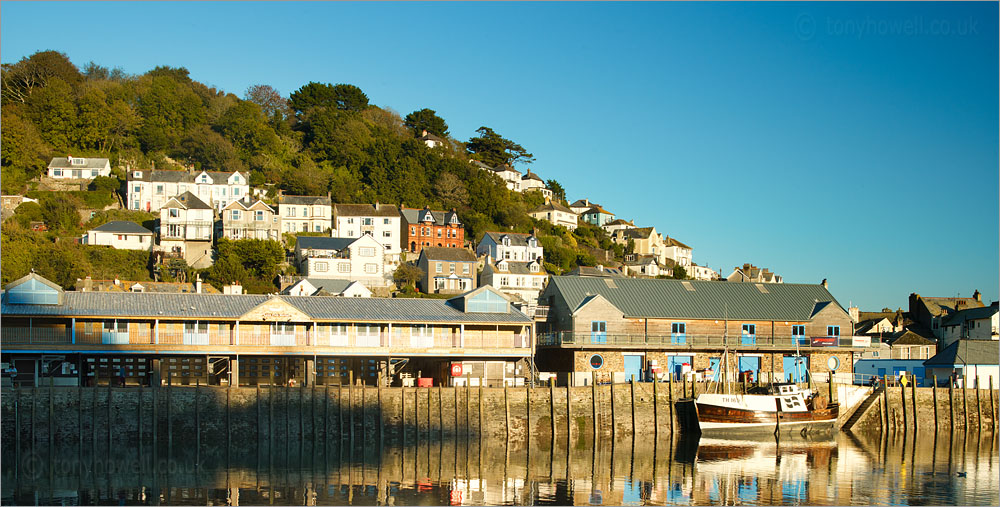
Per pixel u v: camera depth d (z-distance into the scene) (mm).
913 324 120438
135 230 135750
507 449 65562
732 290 90938
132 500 46250
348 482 52000
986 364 85812
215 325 69812
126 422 61406
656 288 88438
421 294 129625
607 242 197000
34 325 66000
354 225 151250
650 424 73125
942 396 80938
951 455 66938
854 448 69688
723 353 83188
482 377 74688
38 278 66375
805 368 86500
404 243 156625
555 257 165500
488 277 141875
